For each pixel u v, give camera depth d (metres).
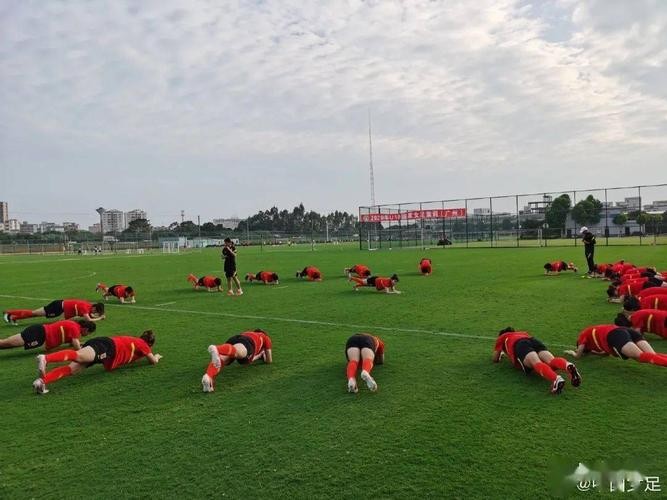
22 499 3.53
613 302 11.38
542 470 3.72
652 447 4.05
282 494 3.48
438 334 8.45
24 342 7.46
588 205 44.38
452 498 3.37
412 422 4.66
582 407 4.93
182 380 6.26
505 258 28.09
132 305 13.27
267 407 5.18
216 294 15.38
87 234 91.06
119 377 6.46
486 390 5.50
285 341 8.28
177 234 97.50
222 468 3.88
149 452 4.21
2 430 4.80
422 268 19.58
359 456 4.01
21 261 42.25
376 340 6.23
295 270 23.91
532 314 10.04
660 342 7.55
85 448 4.34
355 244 75.81
